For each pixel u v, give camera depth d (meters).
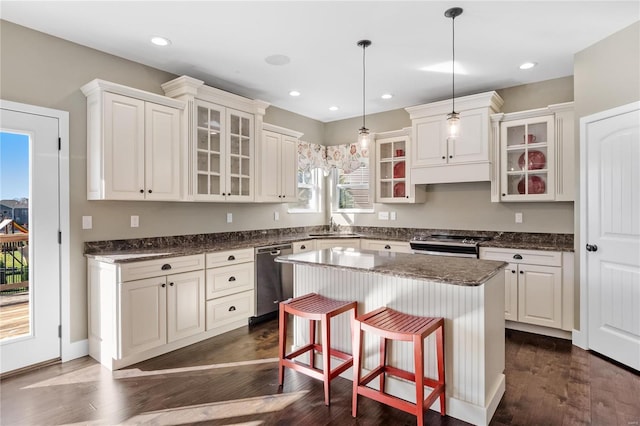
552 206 3.86
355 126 5.45
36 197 2.78
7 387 2.48
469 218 4.45
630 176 2.73
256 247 3.87
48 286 2.84
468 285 1.84
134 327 2.79
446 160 4.13
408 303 2.29
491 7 2.51
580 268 3.15
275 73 3.71
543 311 3.43
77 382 2.55
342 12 2.57
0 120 2.60
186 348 3.17
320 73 3.71
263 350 3.14
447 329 2.15
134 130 3.05
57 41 2.90
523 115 3.75
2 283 2.64
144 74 3.45
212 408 2.23
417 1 2.43
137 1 2.41
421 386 1.86
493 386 2.20
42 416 2.14
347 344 2.60
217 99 3.70
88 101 3.03
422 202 4.73
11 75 2.67
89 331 3.03
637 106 2.67
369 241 4.77
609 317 2.91
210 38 2.95
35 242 2.77
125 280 2.74
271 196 4.41
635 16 2.62
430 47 3.12
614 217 2.85
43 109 2.80
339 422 2.09
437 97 4.50
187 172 3.41
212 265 3.41
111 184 2.90
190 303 3.21
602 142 2.95
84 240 3.03
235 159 3.97
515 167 3.93
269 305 4.01
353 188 5.55
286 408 2.23
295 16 2.62
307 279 2.80
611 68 2.89
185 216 3.81
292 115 5.17
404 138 4.64
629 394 2.37
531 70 3.64
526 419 2.09
